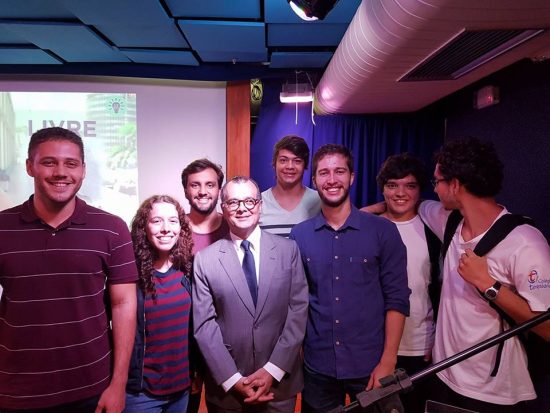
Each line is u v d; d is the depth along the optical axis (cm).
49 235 144
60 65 311
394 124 343
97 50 279
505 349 139
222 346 162
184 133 337
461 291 149
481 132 273
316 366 173
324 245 175
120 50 280
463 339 147
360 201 349
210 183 219
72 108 329
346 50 205
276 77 321
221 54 290
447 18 139
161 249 167
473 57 185
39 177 140
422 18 139
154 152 336
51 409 144
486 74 209
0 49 275
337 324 169
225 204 169
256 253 173
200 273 169
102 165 332
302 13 164
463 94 297
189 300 172
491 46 169
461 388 146
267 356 167
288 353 164
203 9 216
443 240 170
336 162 172
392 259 172
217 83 336
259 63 313
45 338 142
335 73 239
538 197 215
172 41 264
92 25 235
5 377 143
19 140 325
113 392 151
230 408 163
